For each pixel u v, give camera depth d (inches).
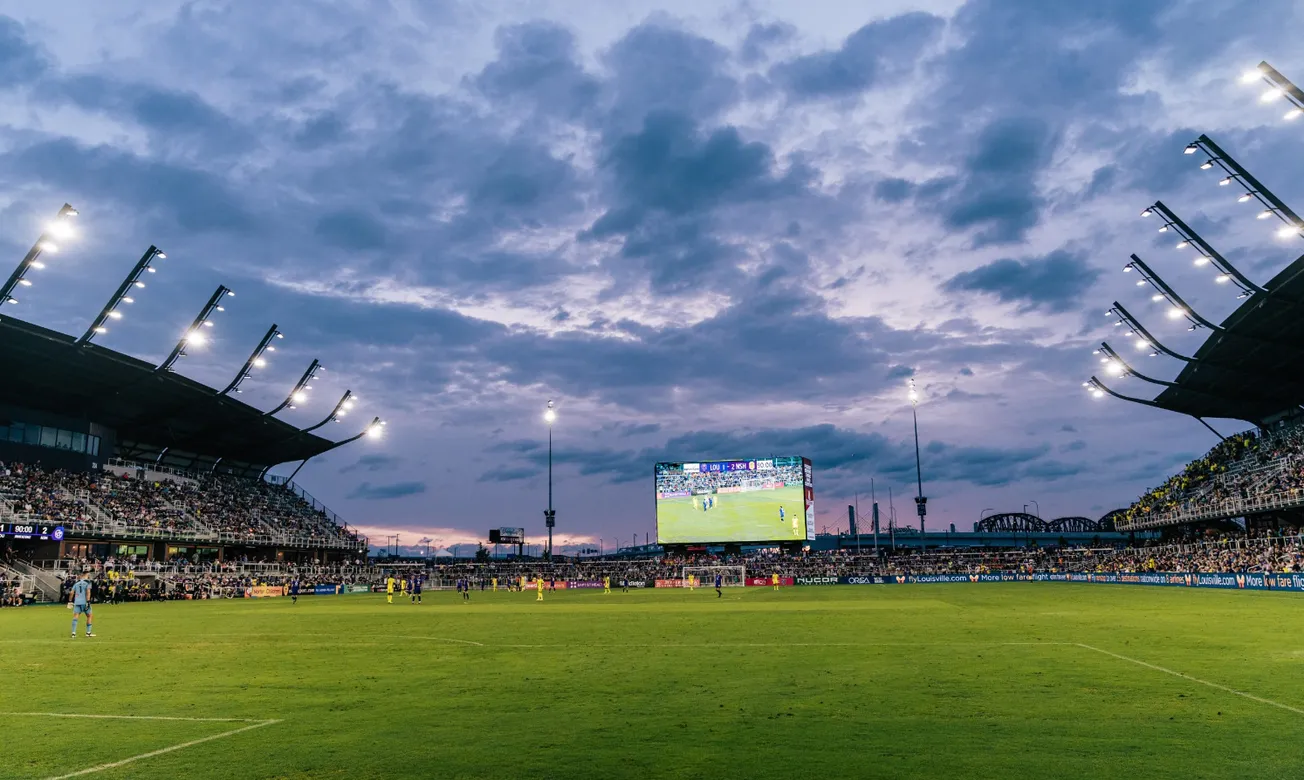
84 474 2928.2
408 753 414.9
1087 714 490.3
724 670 709.3
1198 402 3272.6
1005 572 3314.5
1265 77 1509.6
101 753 424.8
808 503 3811.5
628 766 383.6
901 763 380.8
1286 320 2237.9
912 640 944.3
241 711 541.0
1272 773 358.0
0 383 2581.2
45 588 2314.2
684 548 3946.9
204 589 2704.2
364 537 4293.8
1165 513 3353.8
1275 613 1296.8
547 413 4264.3
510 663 786.8
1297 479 2536.9
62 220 1987.0
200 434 3486.7
